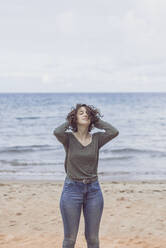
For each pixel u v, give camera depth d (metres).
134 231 5.31
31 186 9.34
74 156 3.03
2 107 65.12
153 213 6.33
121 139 22.80
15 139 23.14
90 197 3.07
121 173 12.03
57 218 6.11
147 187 9.19
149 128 29.95
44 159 15.26
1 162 14.38
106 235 5.13
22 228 5.52
